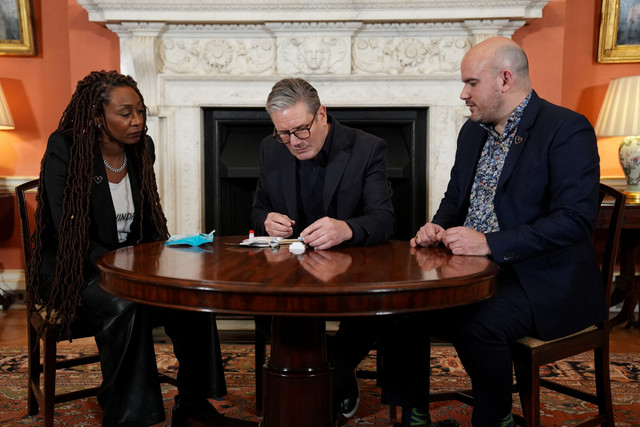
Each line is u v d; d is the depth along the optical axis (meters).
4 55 4.19
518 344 1.77
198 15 3.58
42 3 4.18
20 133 4.25
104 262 1.56
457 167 2.19
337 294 1.23
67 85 4.22
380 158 2.27
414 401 1.98
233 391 2.66
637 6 3.94
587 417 2.34
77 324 2.08
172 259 1.62
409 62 3.69
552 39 3.78
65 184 2.12
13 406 2.45
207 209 3.92
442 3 3.52
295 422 1.56
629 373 2.88
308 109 2.04
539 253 1.75
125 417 1.84
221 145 3.90
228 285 1.26
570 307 1.81
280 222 2.01
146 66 3.67
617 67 4.04
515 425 2.04
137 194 2.30
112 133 2.17
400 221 3.92
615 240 1.94
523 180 1.89
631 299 3.67
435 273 1.40
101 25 3.79
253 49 3.73
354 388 2.31
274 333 1.60
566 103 4.10
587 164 1.81
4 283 4.28
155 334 3.59
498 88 1.94
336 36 3.66
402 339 1.97
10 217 4.17
